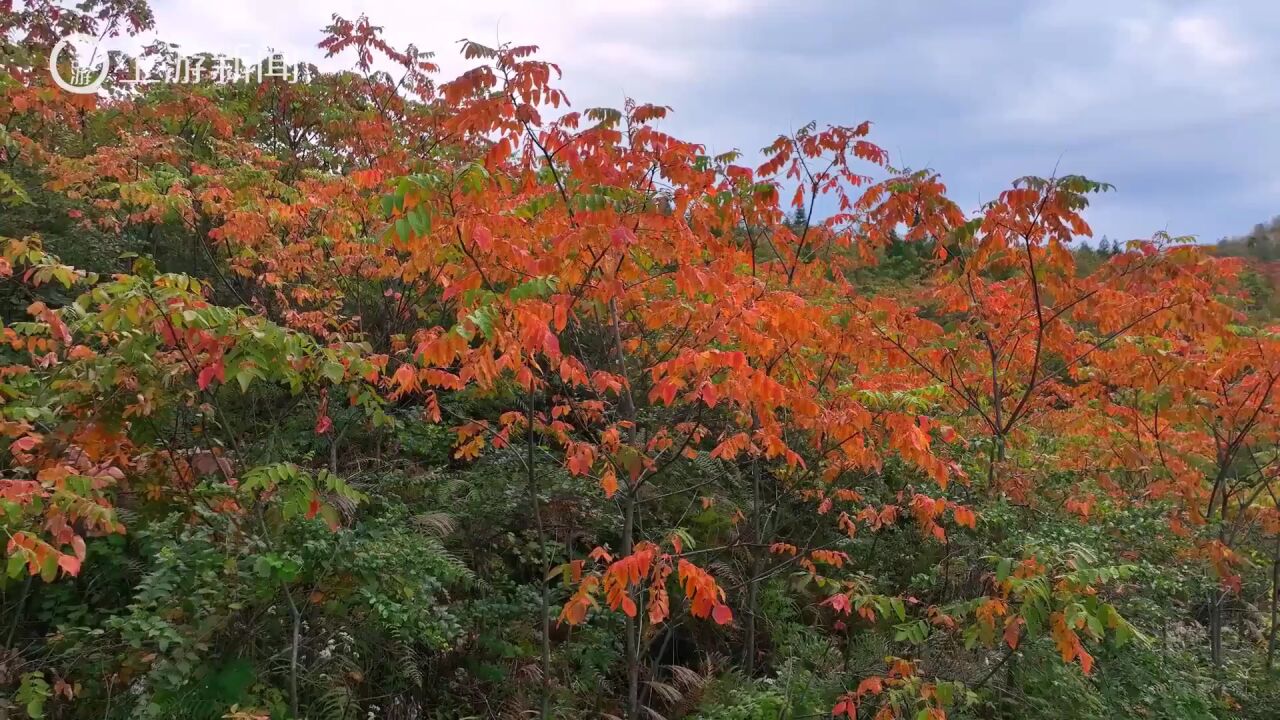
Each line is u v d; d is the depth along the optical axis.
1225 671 5.15
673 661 5.29
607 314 4.57
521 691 4.39
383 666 4.20
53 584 3.65
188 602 3.41
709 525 5.95
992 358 5.64
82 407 3.49
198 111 7.66
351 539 3.82
